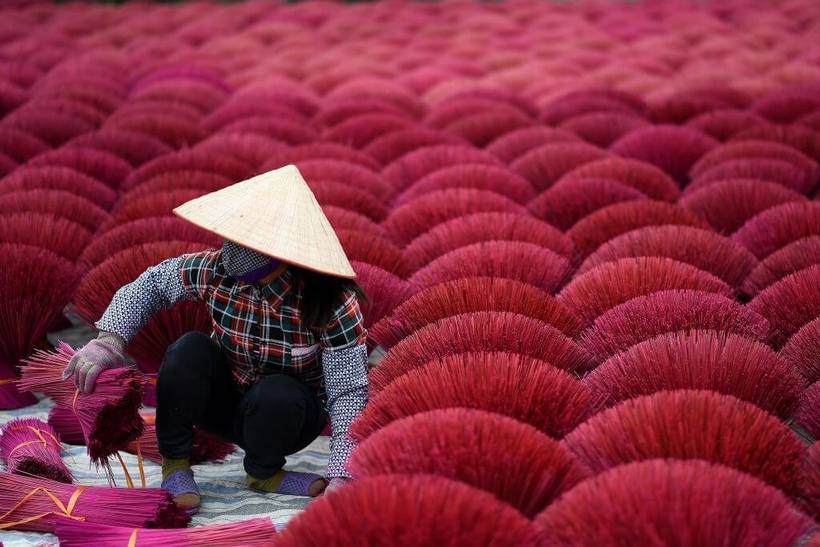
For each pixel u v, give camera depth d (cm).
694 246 1079
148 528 652
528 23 4019
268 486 743
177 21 4028
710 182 1477
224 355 689
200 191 1257
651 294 878
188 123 1862
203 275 658
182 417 683
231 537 625
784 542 525
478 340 779
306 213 609
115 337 662
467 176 1429
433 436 590
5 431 786
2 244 977
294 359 669
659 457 604
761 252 1166
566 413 680
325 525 505
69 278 949
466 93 2295
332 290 639
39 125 1811
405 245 1252
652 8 4256
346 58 2991
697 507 517
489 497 520
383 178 1523
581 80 2567
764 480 605
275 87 2439
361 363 666
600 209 1259
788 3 4344
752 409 642
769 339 911
